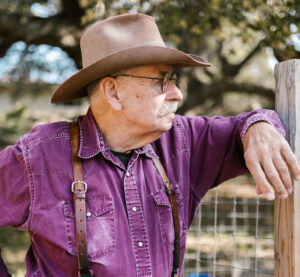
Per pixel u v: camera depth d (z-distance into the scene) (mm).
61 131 1589
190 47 6215
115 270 1451
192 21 5000
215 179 1734
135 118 1502
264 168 1414
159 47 1419
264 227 5203
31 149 1542
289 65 1565
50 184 1513
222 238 4781
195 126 1725
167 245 1549
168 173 1642
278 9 4715
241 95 8281
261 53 7754
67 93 1643
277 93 1631
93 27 1541
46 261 1516
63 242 1465
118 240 1478
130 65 1457
